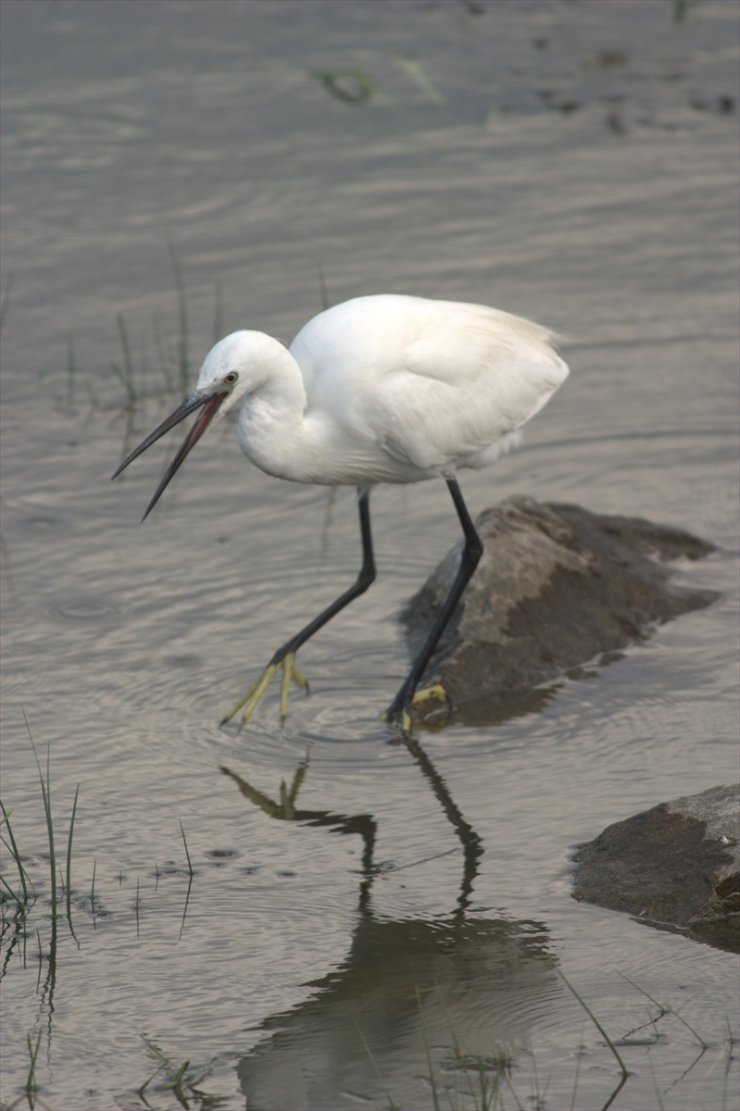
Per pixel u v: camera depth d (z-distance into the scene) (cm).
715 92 2228
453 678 1112
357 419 1059
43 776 999
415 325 1080
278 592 1239
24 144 2047
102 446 1458
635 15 2502
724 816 877
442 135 2083
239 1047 751
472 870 899
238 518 1355
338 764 1027
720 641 1164
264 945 834
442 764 1023
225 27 2381
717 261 1758
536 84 2245
